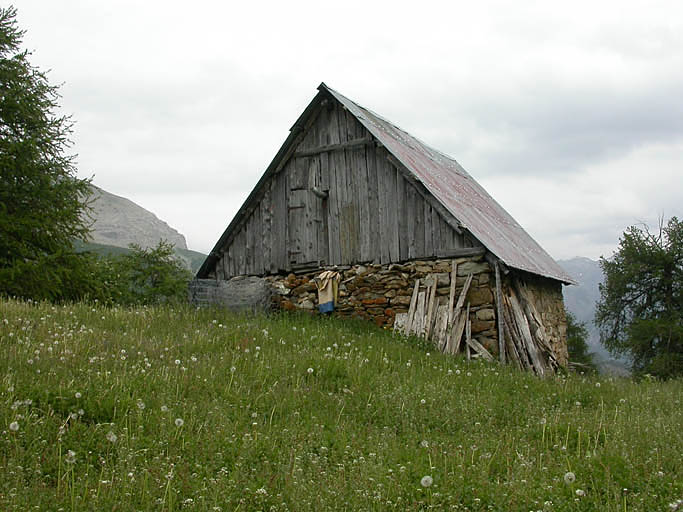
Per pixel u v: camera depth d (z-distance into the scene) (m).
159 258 34.69
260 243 17.75
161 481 4.75
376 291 15.77
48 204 19.66
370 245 16.00
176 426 5.91
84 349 8.62
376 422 7.35
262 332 11.49
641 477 5.41
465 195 20.33
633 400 9.94
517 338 14.41
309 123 17.25
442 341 13.95
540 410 8.53
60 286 19.53
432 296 14.73
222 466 5.27
